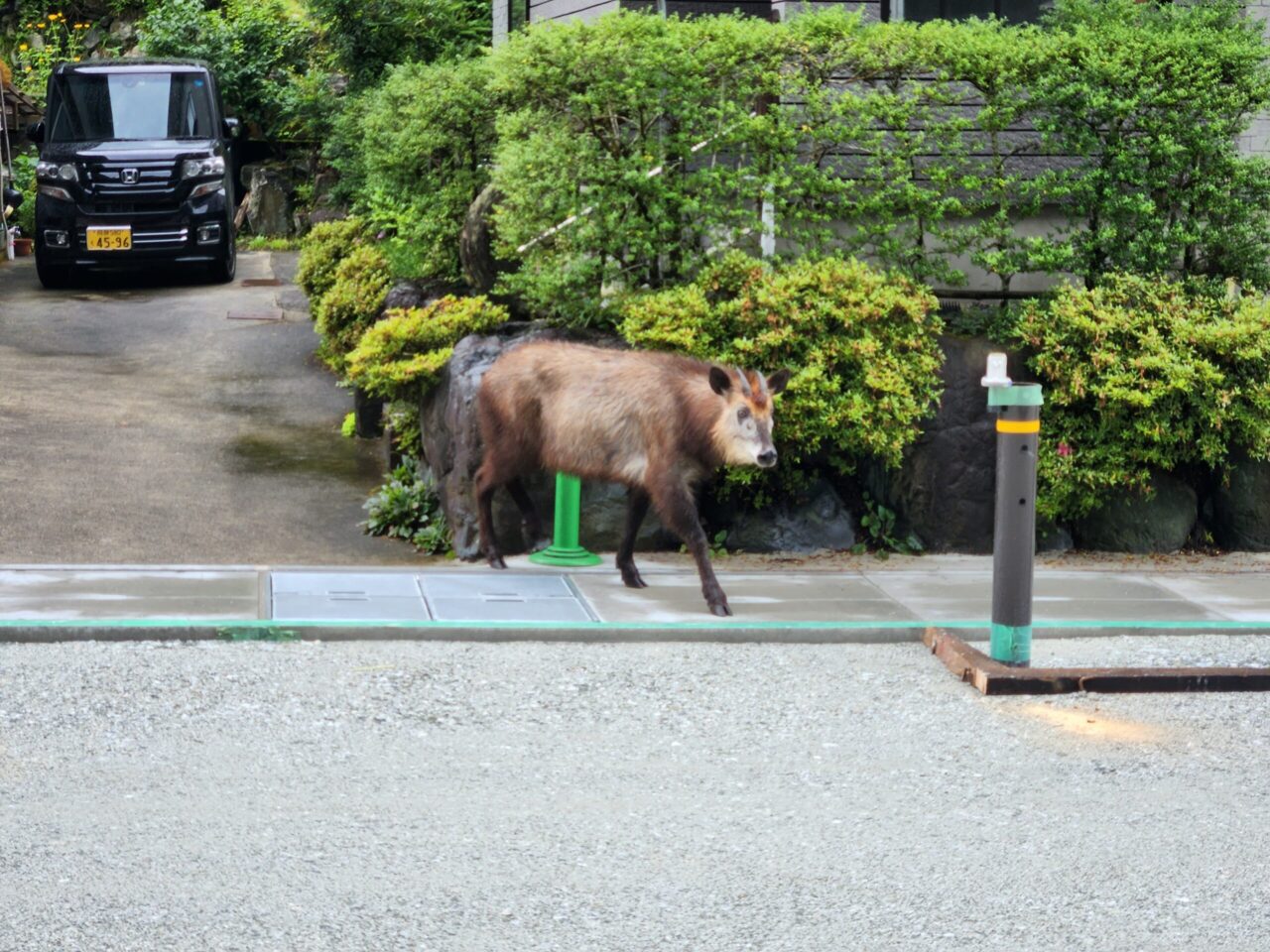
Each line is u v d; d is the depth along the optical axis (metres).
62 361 19.14
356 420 16.69
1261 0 15.62
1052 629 11.05
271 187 32.25
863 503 13.88
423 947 5.93
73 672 9.45
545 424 12.03
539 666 9.90
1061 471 13.37
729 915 6.27
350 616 10.71
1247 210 14.09
